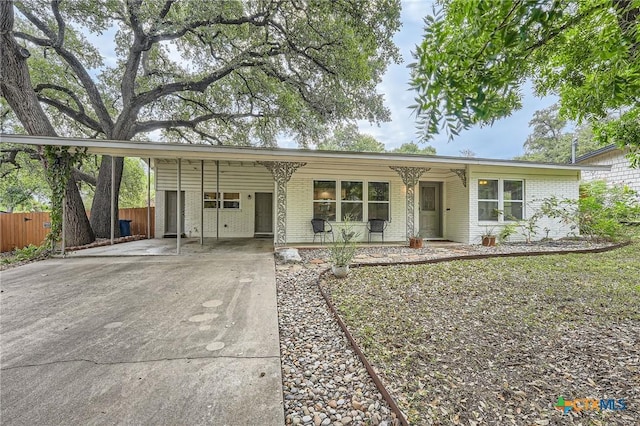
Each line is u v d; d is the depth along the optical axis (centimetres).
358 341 247
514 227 870
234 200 1123
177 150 642
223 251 753
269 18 1002
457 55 108
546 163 842
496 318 291
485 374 199
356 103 1191
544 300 339
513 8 95
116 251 738
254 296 377
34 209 1723
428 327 273
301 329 279
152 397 176
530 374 198
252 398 175
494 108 115
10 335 262
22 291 399
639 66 125
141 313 317
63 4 901
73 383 190
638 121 319
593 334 254
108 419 157
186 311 323
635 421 155
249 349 236
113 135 1014
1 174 1248
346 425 157
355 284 418
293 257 615
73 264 583
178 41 1163
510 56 111
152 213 1220
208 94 1239
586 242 821
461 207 889
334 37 977
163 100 1214
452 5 107
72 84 1158
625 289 369
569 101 310
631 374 195
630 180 1118
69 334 265
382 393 179
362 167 891
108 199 970
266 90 1170
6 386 187
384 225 896
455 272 473
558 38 154
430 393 179
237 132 1338
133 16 928
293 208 854
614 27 123
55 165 665
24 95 751
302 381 196
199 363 215
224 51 1109
